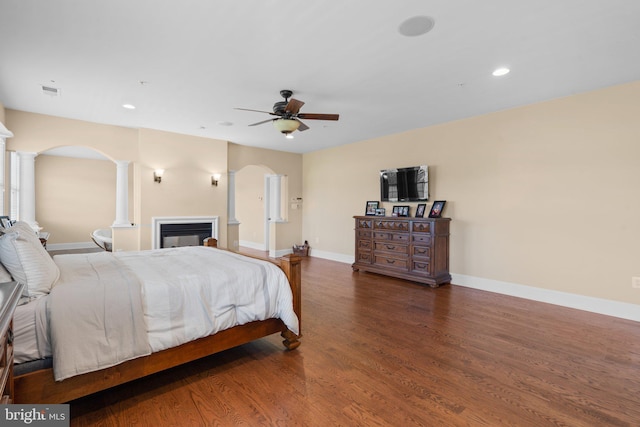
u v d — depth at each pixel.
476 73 3.17
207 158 5.99
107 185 8.84
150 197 5.37
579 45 2.62
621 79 3.32
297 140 6.27
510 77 3.27
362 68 3.06
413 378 2.24
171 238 5.59
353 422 1.78
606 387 2.14
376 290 4.54
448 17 2.25
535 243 4.10
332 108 4.27
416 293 4.39
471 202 4.71
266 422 1.78
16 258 1.78
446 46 2.65
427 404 1.94
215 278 2.30
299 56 2.83
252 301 2.42
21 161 4.43
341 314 3.54
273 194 7.57
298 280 2.72
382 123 5.04
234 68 3.07
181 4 2.11
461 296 4.25
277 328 2.66
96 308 1.81
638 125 3.36
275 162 7.27
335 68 3.07
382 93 3.72
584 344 2.79
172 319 2.05
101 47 2.68
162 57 2.85
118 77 3.28
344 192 6.73
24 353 1.63
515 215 4.28
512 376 2.27
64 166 8.26
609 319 3.41
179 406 1.92
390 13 2.21
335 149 6.92
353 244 6.57
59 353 1.66
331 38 2.54
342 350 2.67
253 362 2.47
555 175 3.93
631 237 3.42
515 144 4.26
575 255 3.79
